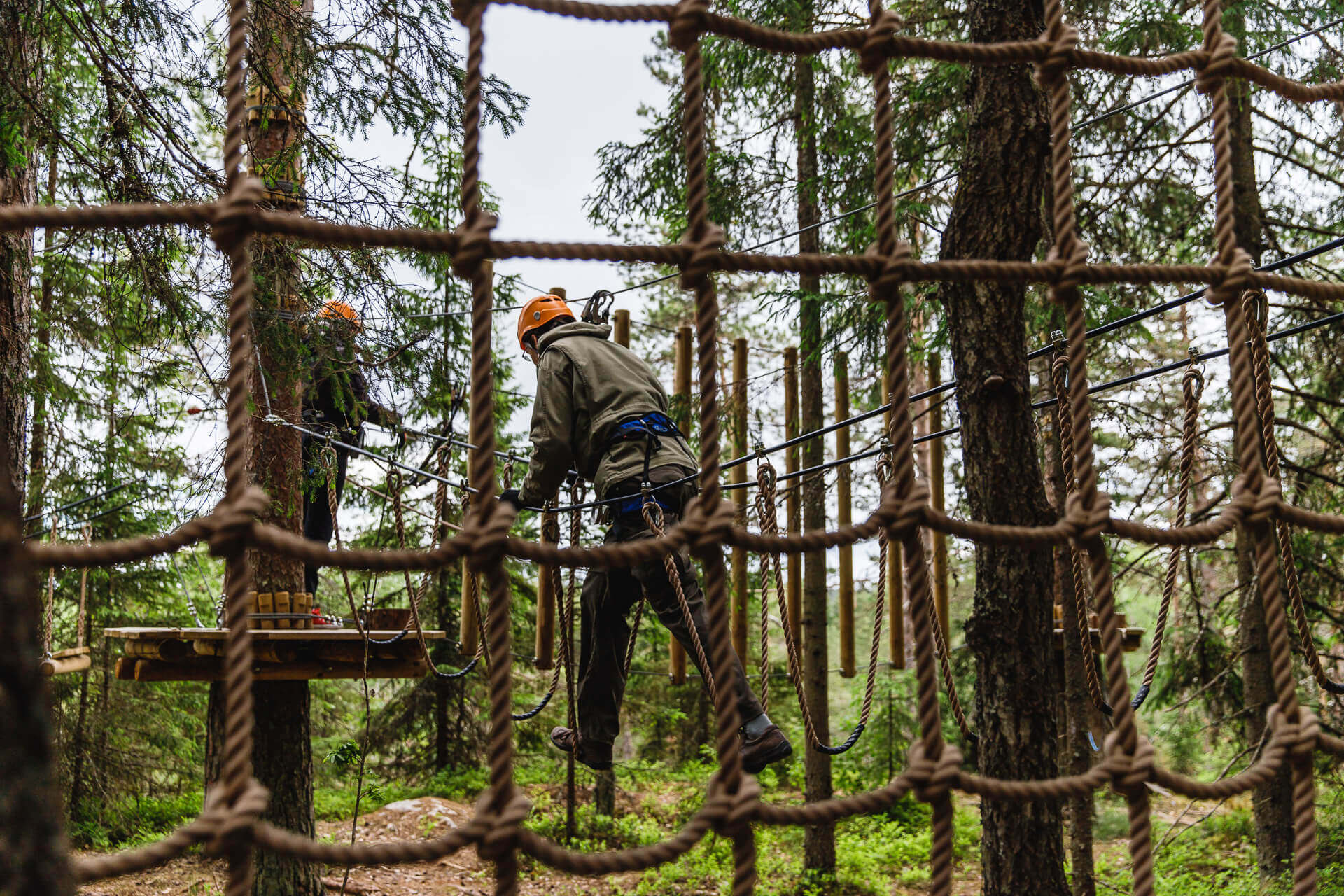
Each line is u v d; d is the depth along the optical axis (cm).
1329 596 855
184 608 1233
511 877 140
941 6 761
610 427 323
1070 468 358
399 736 1330
